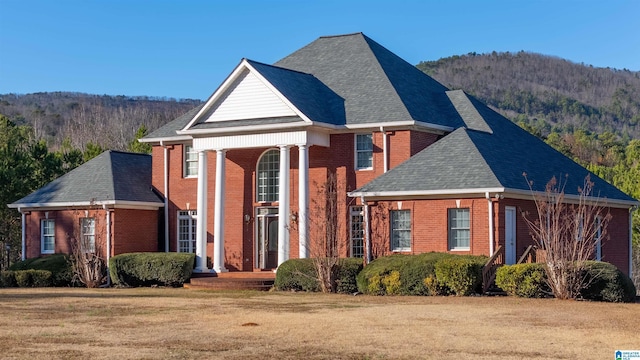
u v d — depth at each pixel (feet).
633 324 78.33
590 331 73.51
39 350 65.00
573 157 392.88
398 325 77.71
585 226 113.70
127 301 105.40
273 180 146.41
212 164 151.02
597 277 105.09
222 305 98.99
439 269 110.63
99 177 155.12
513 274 107.96
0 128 234.38
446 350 63.87
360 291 118.11
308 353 62.90
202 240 143.74
